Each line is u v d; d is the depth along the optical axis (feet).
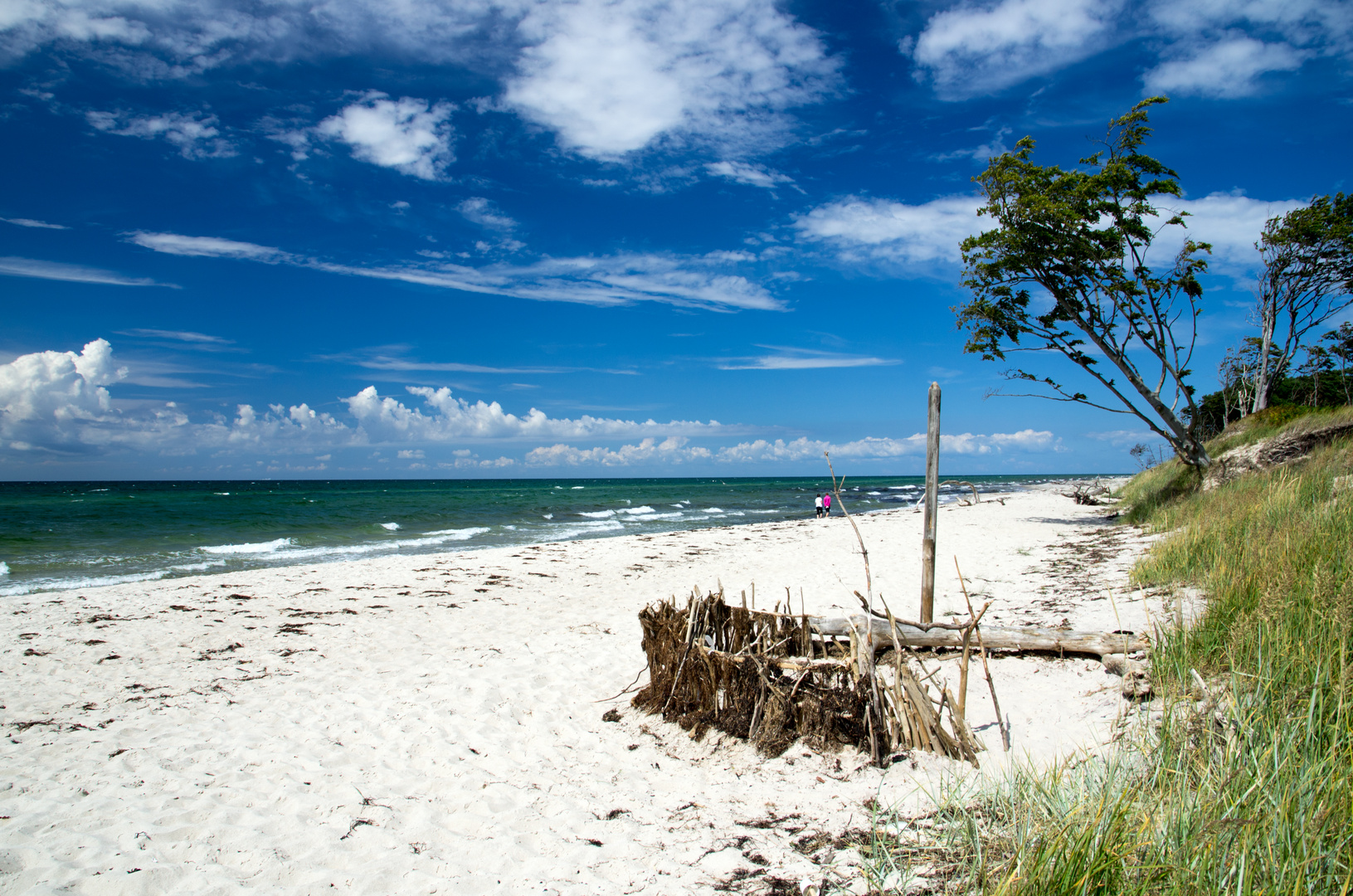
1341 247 59.36
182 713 21.15
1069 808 10.21
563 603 38.86
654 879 11.32
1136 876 8.45
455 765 16.66
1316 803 9.09
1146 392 55.72
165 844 13.04
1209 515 35.40
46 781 16.08
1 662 27.35
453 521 106.73
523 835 13.10
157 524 92.99
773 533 76.69
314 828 13.61
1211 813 9.20
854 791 14.02
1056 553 45.39
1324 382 94.63
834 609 32.91
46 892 11.37
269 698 22.40
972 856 10.60
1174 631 17.70
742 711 16.96
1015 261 56.75
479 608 37.73
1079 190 53.21
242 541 76.84
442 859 12.32
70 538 76.43
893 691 16.01
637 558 58.18
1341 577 16.47
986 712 17.56
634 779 15.60
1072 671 19.15
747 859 11.71
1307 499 30.45
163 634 32.01
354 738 18.56
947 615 28.78
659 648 19.51
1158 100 50.90
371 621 34.65
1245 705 12.09
